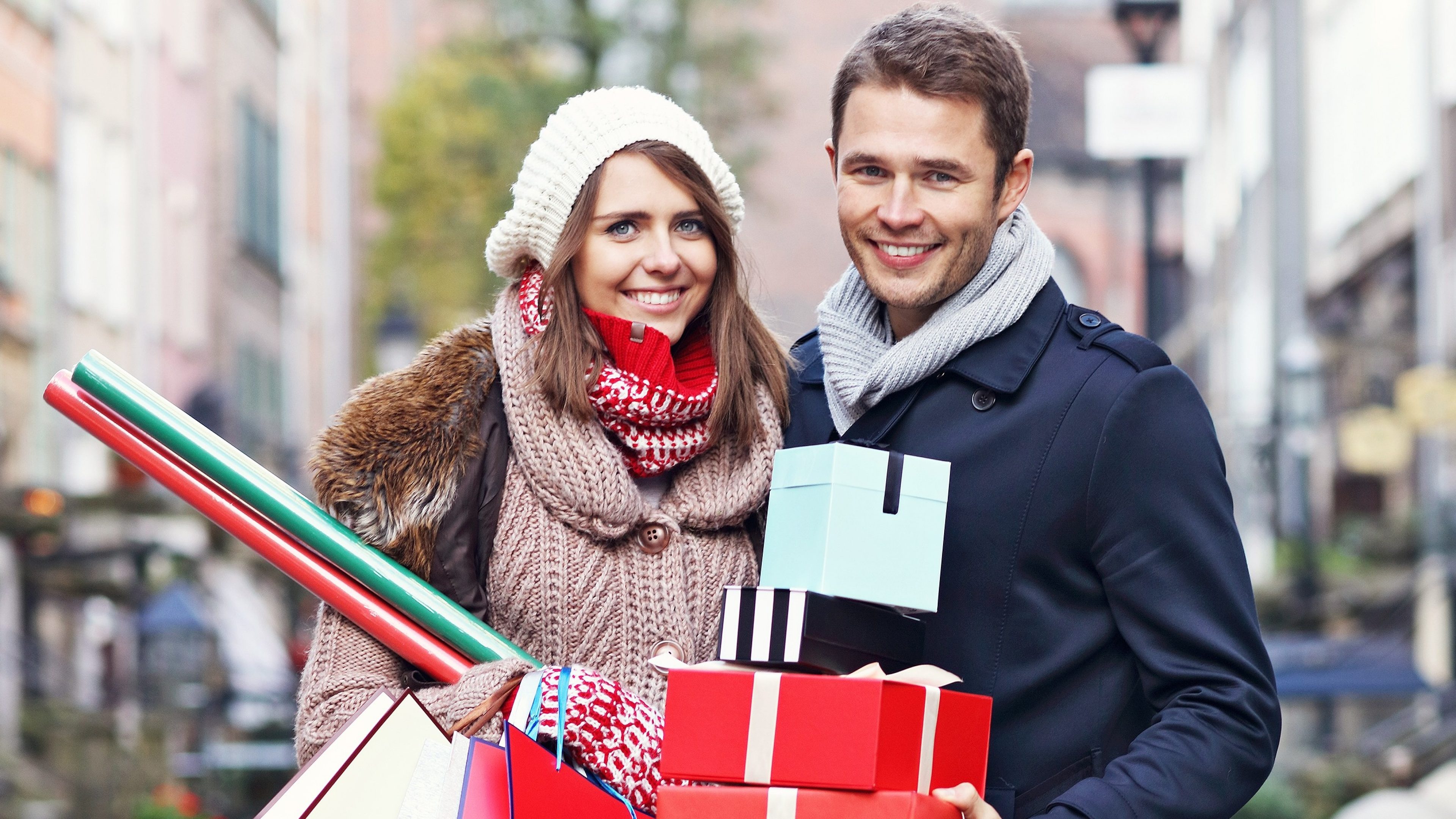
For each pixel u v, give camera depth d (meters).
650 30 26.19
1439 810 10.29
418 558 2.75
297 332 30.94
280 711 13.84
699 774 2.22
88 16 19.70
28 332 16.86
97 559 14.38
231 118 26.48
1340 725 15.74
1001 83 2.65
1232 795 2.44
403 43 34.97
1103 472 2.58
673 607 2.82
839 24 34.59
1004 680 2.62
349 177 34.31
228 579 15.09
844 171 2.72
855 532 2.34
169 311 22.83
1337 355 20.14
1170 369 2.63
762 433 2.96
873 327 2.87
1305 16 21.83
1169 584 2.53
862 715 2.16
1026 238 2.79
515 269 3.02
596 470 2.76
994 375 2.69
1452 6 19.12
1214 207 25.00
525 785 2.31
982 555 2.64
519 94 25.61
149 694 13.61
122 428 2.82
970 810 2.22
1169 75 20.34
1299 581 17.66
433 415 2.77
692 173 2.87
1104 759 2.60
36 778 12.84
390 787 2.32
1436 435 18.67
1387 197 20.39
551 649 2.79
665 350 2.83
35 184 17.44
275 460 26.62
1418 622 16.66
